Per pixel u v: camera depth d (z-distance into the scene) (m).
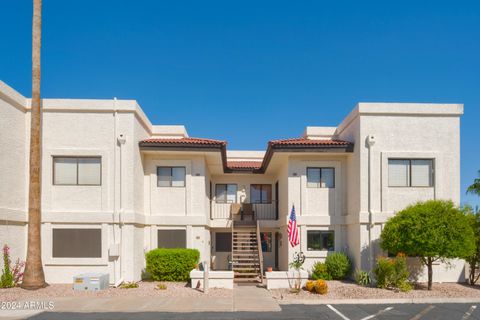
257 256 21.27
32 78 17.08
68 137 18.66
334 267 18.88
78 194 18.59
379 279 16.72
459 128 18.64
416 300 14.58
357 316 12.24
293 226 17.56
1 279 16.38
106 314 12.45
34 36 17.17
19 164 17.88
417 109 18.55
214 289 16.91
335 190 20.53
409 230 15.84
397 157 18.36
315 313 12.66
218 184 26.69
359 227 18.23
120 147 18.72
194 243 20.55
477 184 23.36
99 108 18.77
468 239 15.53
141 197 20.09
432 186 18.45
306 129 23.83
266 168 24.45
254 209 25.91
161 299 14.66
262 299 14.64
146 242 20.39
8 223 16.86
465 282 18.14
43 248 18.23
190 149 19.98
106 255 18.27
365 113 18.47
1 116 16.52
